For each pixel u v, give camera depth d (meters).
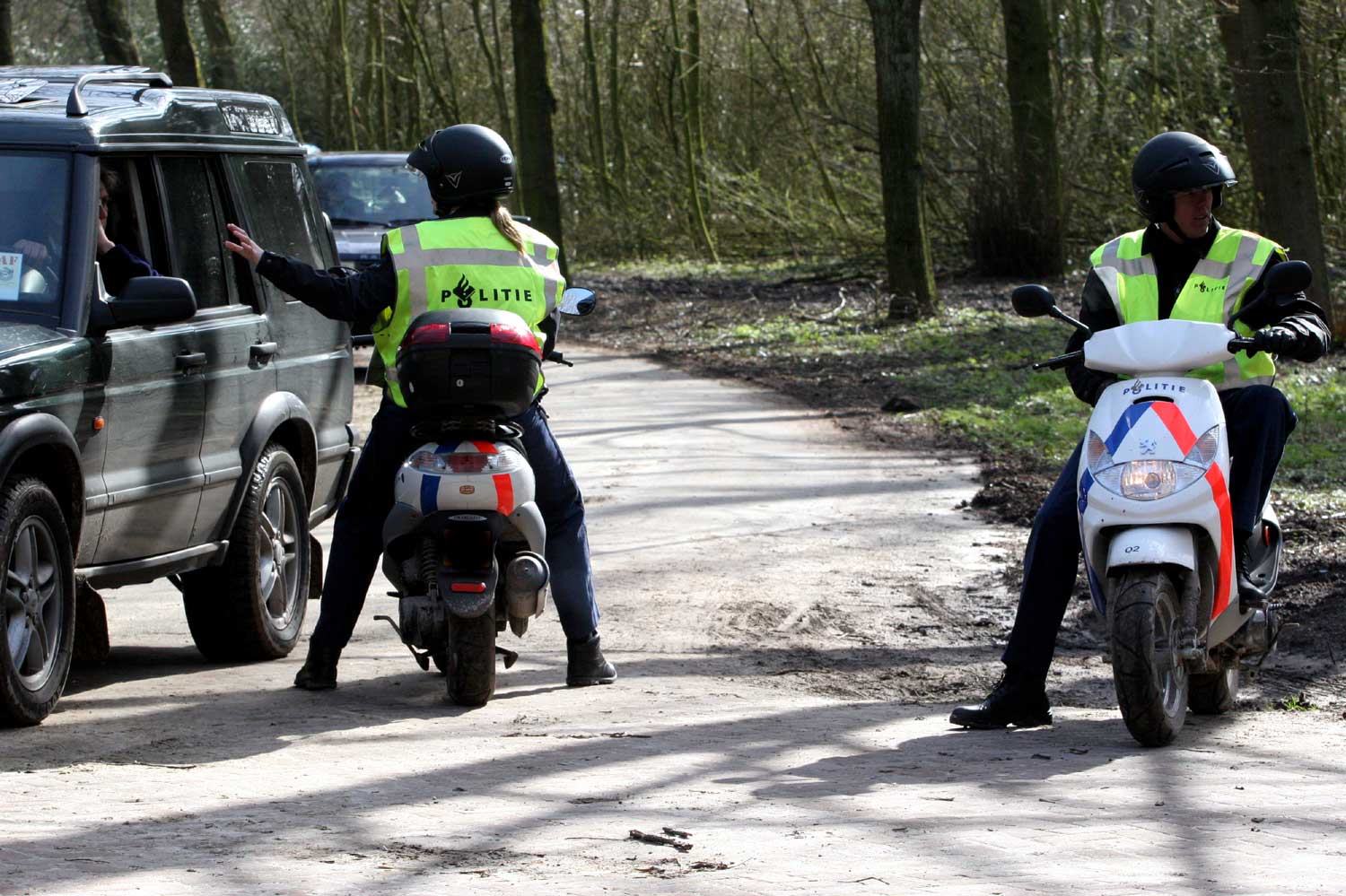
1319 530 23.30
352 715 14.67
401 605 15.09
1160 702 12.69
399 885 8.86
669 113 103.94
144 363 15.31
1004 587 21.69
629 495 28.86
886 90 59.66
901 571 22.66
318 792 11.30
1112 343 13.21
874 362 50.88
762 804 10.97
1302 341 12.81
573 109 113.44
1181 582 12.96
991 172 71.75
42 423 13.58
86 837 9.88
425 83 114.44
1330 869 9.16
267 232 18.25
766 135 98.56
